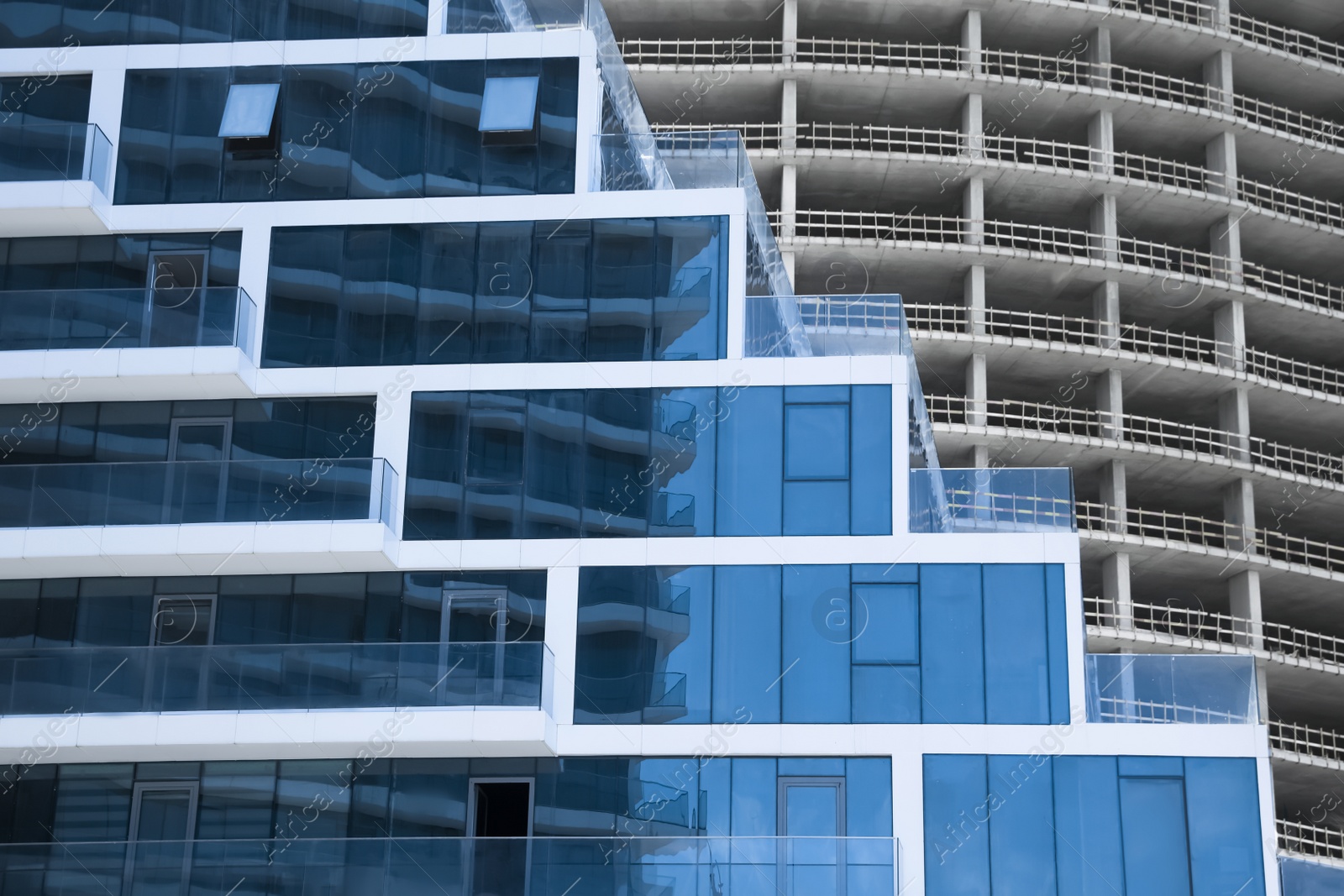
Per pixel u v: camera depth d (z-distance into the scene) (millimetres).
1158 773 28875
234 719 28297
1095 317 63281
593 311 31859
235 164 33125
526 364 31562
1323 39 71312
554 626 29875
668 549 30344
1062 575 30062
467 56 33656
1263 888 28188
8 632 30672
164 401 31891
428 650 28625
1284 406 63906
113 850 26938
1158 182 65312
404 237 32406
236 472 30078
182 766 29578
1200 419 66062
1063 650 29609
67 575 30828
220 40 33969
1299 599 62656
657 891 26547
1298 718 63594
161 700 28484
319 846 26828
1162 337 66938
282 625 30266
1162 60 67688
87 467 30312
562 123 33156
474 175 32875
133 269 32719
